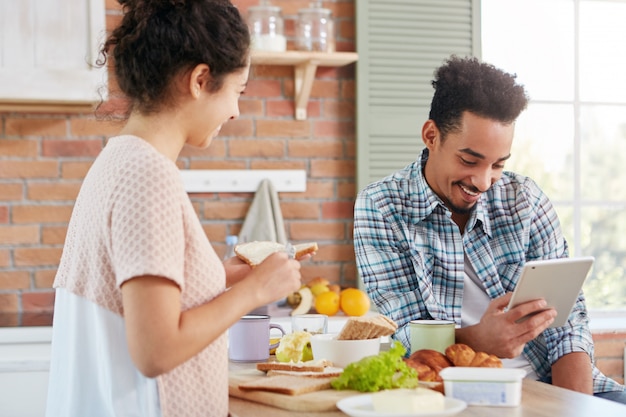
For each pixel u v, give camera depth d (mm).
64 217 3102
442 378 1383
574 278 1669
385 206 2057
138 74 1291
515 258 2039
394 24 3250
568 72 3615
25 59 2775
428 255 2025
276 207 3182
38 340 2711
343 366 1569
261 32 3094
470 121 1827
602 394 2016
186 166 3197
